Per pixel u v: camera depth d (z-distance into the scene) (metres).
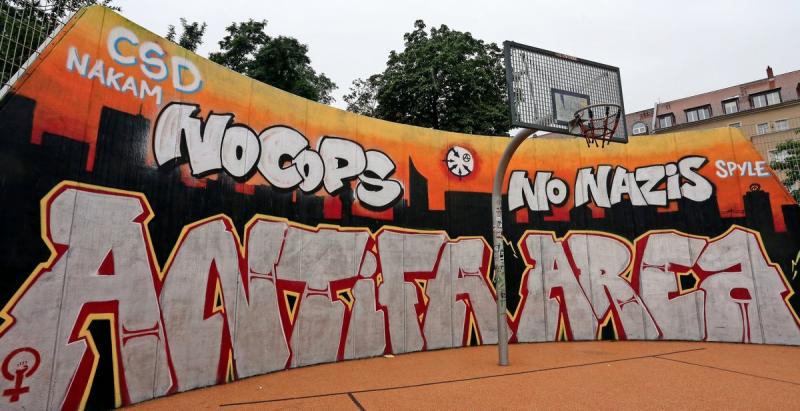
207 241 5.68
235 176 6.17
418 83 20.14
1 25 4.05
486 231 9.07
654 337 8.88
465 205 9.01
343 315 7.25
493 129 20.17
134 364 4.71
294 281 6.74
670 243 9.22
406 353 7.80
